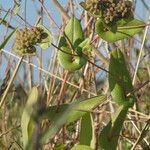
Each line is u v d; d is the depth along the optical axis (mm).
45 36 618
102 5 596
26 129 590
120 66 638
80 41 649
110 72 636
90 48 645
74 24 653
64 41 652
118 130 614
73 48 643
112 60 638
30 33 613
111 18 596
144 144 805
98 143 619
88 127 614
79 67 642
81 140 615
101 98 622
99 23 618
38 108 287
